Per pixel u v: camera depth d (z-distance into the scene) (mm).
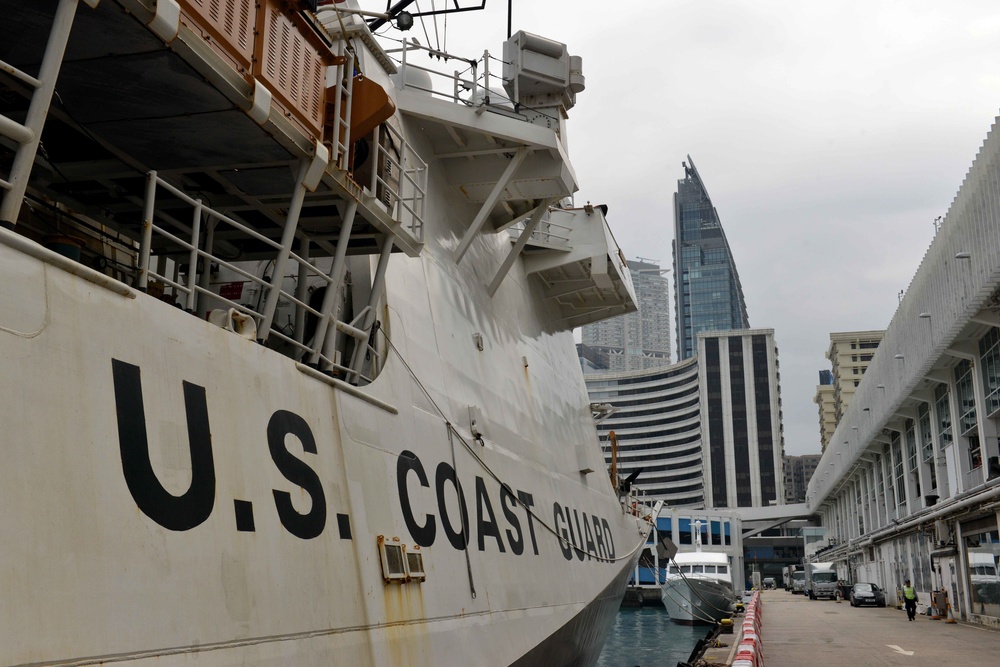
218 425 7320
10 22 6359
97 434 6000
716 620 58469
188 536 6656
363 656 8742
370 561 9391
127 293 6551
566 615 15820
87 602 5629
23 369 5516
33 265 5750
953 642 29078
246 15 7516
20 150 5688
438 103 14734
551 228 20594
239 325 8086
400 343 12266
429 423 12312
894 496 62156
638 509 31391
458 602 11438
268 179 9047
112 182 9367
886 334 51438
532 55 16594
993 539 35812
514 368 17719
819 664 22031
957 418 42438
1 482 5184
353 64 9781
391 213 10938
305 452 8594
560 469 19047
